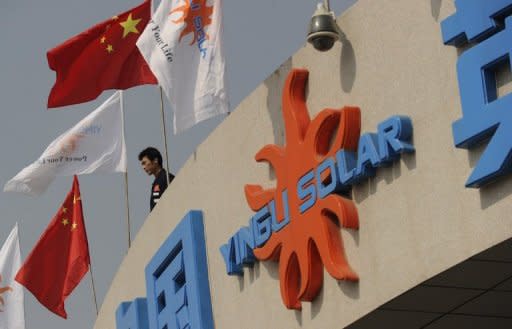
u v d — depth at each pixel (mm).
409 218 18672
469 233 17641
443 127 18266
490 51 17453
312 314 20500
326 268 19859
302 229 20469
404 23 19156
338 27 20297
